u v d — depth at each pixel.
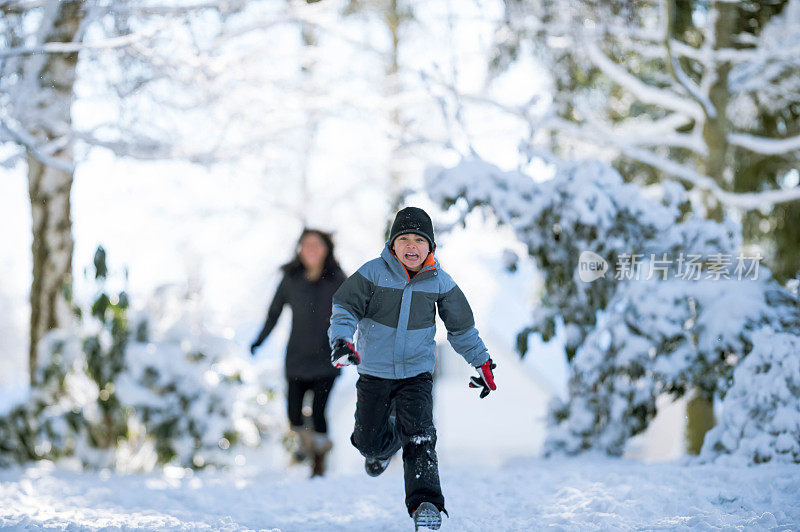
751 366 11.95
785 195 22.08
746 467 11.04
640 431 14.29
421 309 8.61
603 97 28.66
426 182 15.62
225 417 17.69
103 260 17.06
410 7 35.09
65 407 17.48
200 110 21.47
